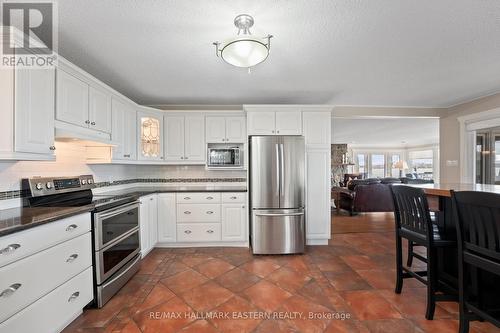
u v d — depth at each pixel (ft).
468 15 5.50
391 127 21.03
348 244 11.64
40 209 5.70
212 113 11.96
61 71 6.34
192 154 11.93
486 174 12.60
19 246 4.31
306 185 11.25
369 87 10.49
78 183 7.97
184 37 6.40
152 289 7.36
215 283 7.72
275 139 10.43
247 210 11.13
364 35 6.35
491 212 4.30
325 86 10.28
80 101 7.08
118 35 6.27
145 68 8.30
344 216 17.79
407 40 6.61
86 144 8.37
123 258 7.65
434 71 8.77
